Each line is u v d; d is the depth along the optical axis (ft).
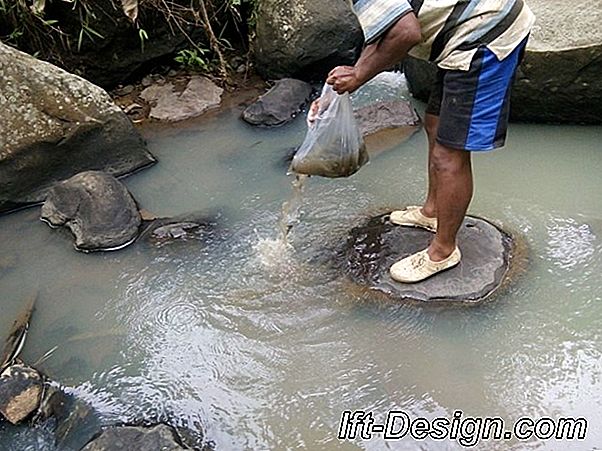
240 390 7.97
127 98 13.60
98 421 7.71
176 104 13.26
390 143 11.89
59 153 10.94
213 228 10.27
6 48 10.80
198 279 9.44
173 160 11.85
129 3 12.51
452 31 7.48
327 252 9.67
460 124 7.79
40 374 8.20
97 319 8.96
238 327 8.72
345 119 8.71
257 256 9.72
